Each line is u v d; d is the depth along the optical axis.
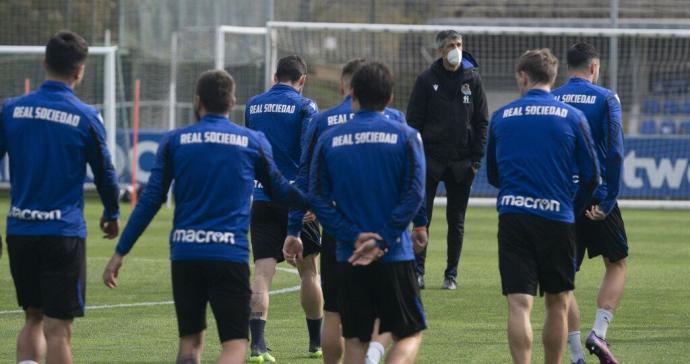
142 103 84.81
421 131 38.03
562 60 80.88
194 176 19.67
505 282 22.53
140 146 79.31
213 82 20.11
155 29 85.38
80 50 21.14
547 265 22.50
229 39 82.69
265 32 69.75
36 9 87.00
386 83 19.89
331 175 19.89
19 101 21.02
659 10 81.06
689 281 41.22
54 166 20.72
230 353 19.69
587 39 80.31
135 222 19.88
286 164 27.16
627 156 75.25
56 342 20.95
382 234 19.33
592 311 34.16
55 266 20.91
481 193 76.75
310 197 20.05
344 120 22.28
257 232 26.95
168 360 26.59
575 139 22.41
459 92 37.84
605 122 24.97
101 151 21.05
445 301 35.91
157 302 35.88
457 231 38.66
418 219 20.62
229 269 19.67
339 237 19.70
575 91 25.41
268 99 27.44
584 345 28.52
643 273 43.56
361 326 20.23
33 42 87.00
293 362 26.45
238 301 19.77
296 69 27.66
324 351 23.36
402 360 19.83
